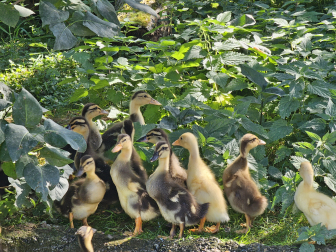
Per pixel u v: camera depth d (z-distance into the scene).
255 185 3.21
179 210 3.13
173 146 3.37
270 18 4.19
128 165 3.19
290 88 3.43
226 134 3.43
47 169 2.96
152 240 3.13
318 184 3.34
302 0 4.52
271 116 3.72
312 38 4.09
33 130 2.93
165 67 3.81
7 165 3.03
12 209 3.19
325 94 3.42
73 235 3.15
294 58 3.89
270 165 3.50
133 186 3.17
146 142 3.42
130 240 3.14
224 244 3.11
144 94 3.59
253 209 3.17
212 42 3.83
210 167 3.33
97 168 3.31
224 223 3.25
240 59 3.63
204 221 3.21
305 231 3.11
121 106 3.81
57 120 3.88
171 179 3.16
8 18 2.81
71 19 2.82
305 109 3.55
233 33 3.90
